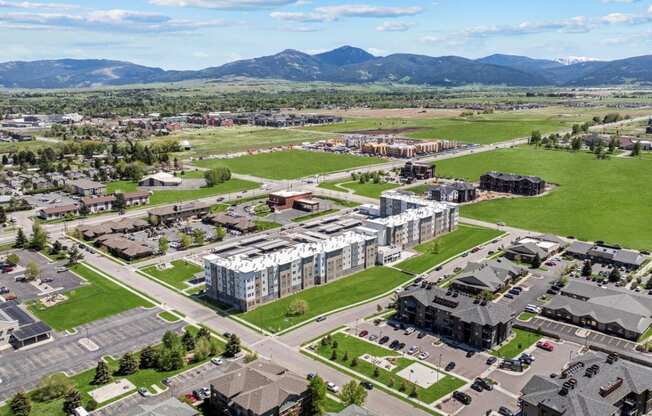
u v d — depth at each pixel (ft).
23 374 542.98
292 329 636.48
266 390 457.27
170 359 549.95
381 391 506.48
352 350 584.40
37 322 631.56
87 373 543.39
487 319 580.30
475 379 523.70
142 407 447.83
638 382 461.37
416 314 640.58
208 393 498.69
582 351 579.48
